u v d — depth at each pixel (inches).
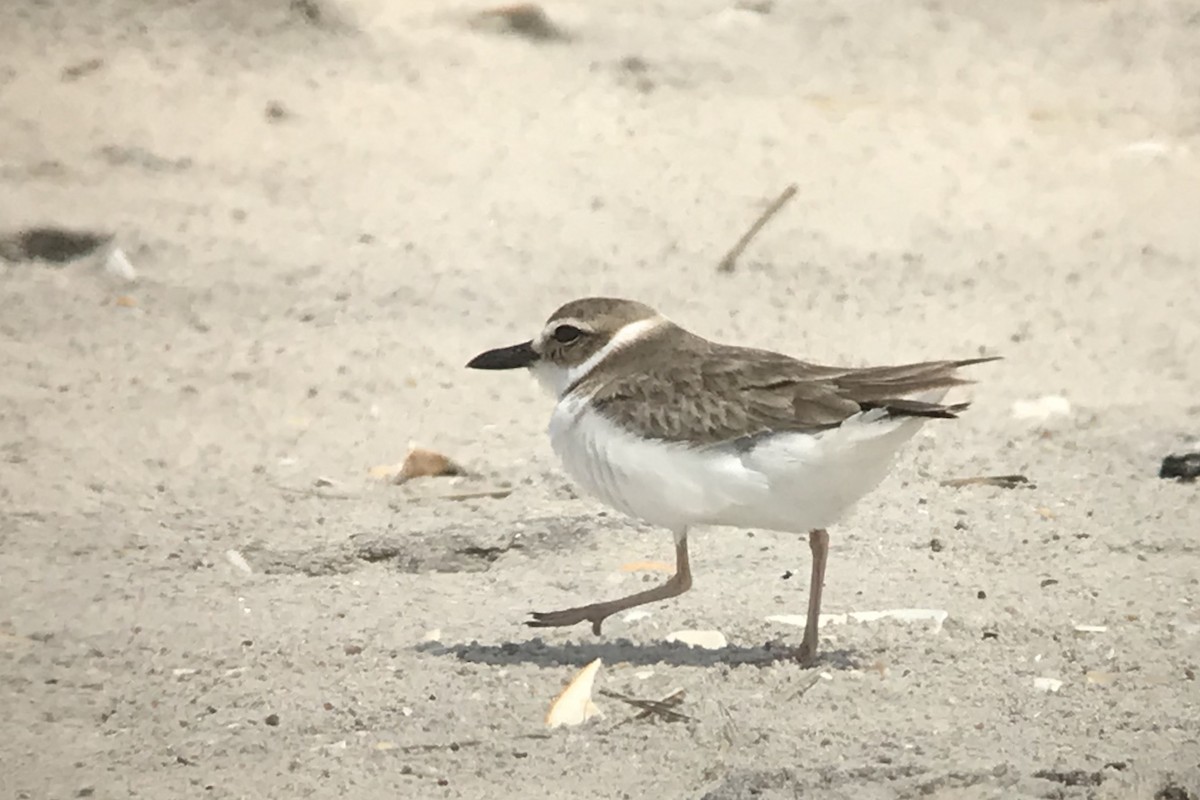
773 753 304.0
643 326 354.9
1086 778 293.0
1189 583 391.2
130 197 669.3
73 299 592.4
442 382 533.3
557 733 316.2
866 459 321.4
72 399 512.4
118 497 445.4
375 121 761.6
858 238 666.2
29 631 364.2
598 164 731.4
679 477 329.7
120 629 366.0
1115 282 630.5
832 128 785.6
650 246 650.8
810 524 333.1
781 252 648.4
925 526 426.9
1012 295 616.1
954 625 364.5
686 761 304.0
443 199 686.5
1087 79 870.4
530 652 353.7
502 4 874.1
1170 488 455.2
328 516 436.8
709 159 743.7
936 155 761.6
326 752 309.4
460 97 794.2
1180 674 339.6
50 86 769.6
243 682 339.6
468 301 596.1
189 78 791.1
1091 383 534.3
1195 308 604.7
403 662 348.5
